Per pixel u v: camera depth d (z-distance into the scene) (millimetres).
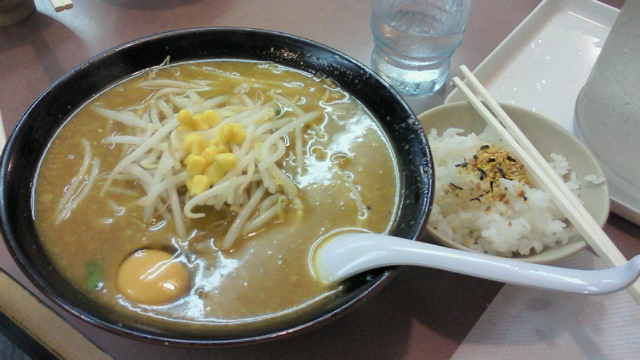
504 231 281
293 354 255
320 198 281
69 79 296
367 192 284
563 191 293
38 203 264
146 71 329
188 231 262
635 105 302
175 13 446
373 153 300
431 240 284
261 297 240
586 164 308
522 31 426
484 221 289
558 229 283
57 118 292
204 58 340
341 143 306
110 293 236
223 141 275
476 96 354
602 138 331
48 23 429
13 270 277
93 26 430
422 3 400
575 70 413
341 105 322
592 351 264
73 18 435
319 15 453
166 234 260
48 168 278
